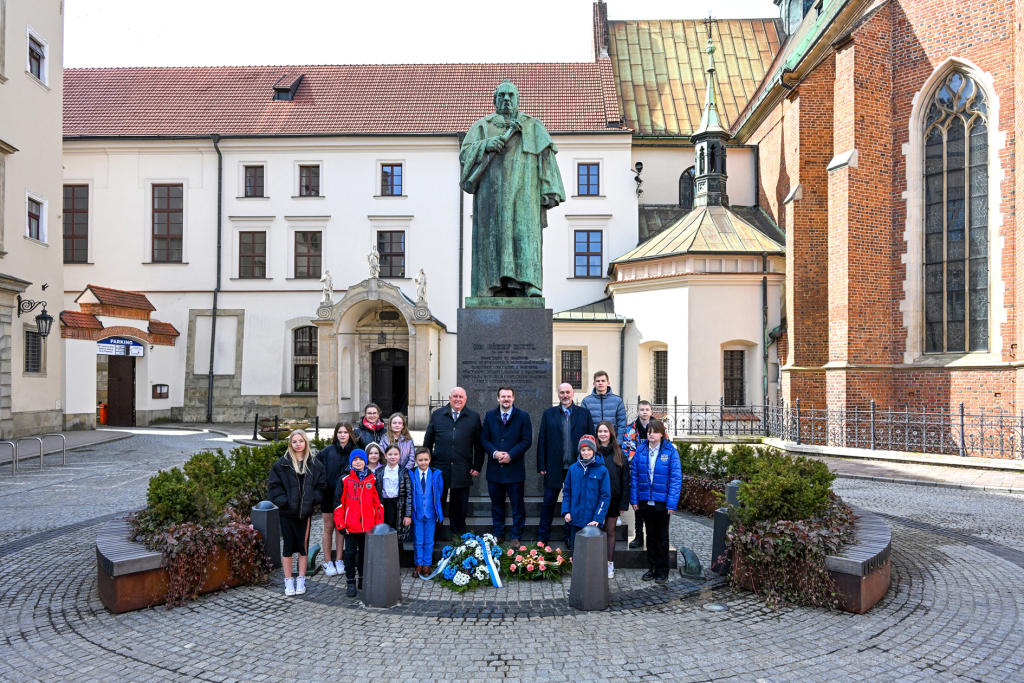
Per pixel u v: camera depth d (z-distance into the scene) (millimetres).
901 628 5879
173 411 30906
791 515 6906
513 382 8633
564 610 6309
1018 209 16828
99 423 28281
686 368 23609
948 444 18391
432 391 28047
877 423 18766
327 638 5660
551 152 9180
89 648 5465
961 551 8492
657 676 4961
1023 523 10141
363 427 8008
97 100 33625
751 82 35500
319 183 31844
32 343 21594
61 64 23375
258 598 6688
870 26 19594
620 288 26516
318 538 9211
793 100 23688
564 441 7672
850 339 19312
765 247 24188
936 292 19125
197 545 6637
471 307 8719
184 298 31469
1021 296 16641
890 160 19859
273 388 31031
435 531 8000
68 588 6941
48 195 22562
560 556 7301
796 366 22141
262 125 32344
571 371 26203
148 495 7121
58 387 22859
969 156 18484
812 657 5281
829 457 17828
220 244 31516
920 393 19062
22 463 16250
